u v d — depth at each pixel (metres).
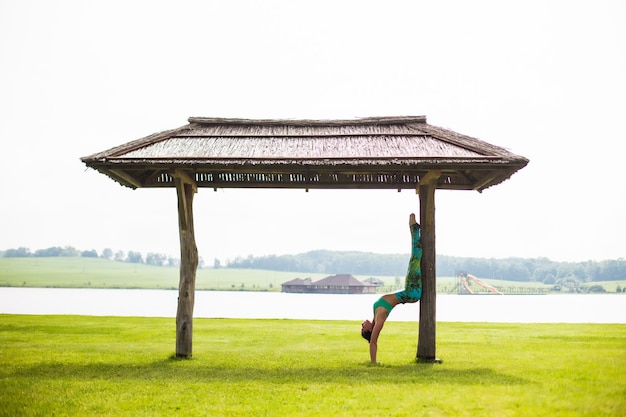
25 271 191.50
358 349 15.56
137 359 13.42
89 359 13.40
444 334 19.36
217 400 9.27
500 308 66.38
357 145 13.38
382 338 18.30
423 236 13.30
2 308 50.22
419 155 12.43
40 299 75.56
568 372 11.45
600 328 21.62
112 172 13.08
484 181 13.68
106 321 24.12
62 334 18.72
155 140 13.65
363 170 12.73
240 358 13.70
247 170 12.91
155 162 12.48
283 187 14.41
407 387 10.09
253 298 106.00
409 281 13.27
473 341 17.08
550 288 155.75
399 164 12.16
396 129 14.31
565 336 18.44
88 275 189.50
